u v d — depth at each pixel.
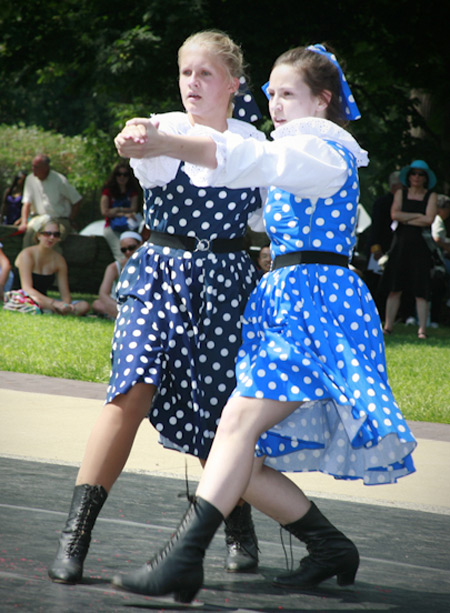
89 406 11.70
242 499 5.82
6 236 30.09
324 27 30.77
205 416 5.73
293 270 5.48
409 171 22.00
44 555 5.74
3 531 6.25
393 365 16.77
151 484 8.09
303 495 5.54
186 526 4.91
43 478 8.02
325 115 5.81
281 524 5.56
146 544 6.18
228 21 29.42
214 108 5.94
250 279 5.93
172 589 4.88
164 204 5.73
